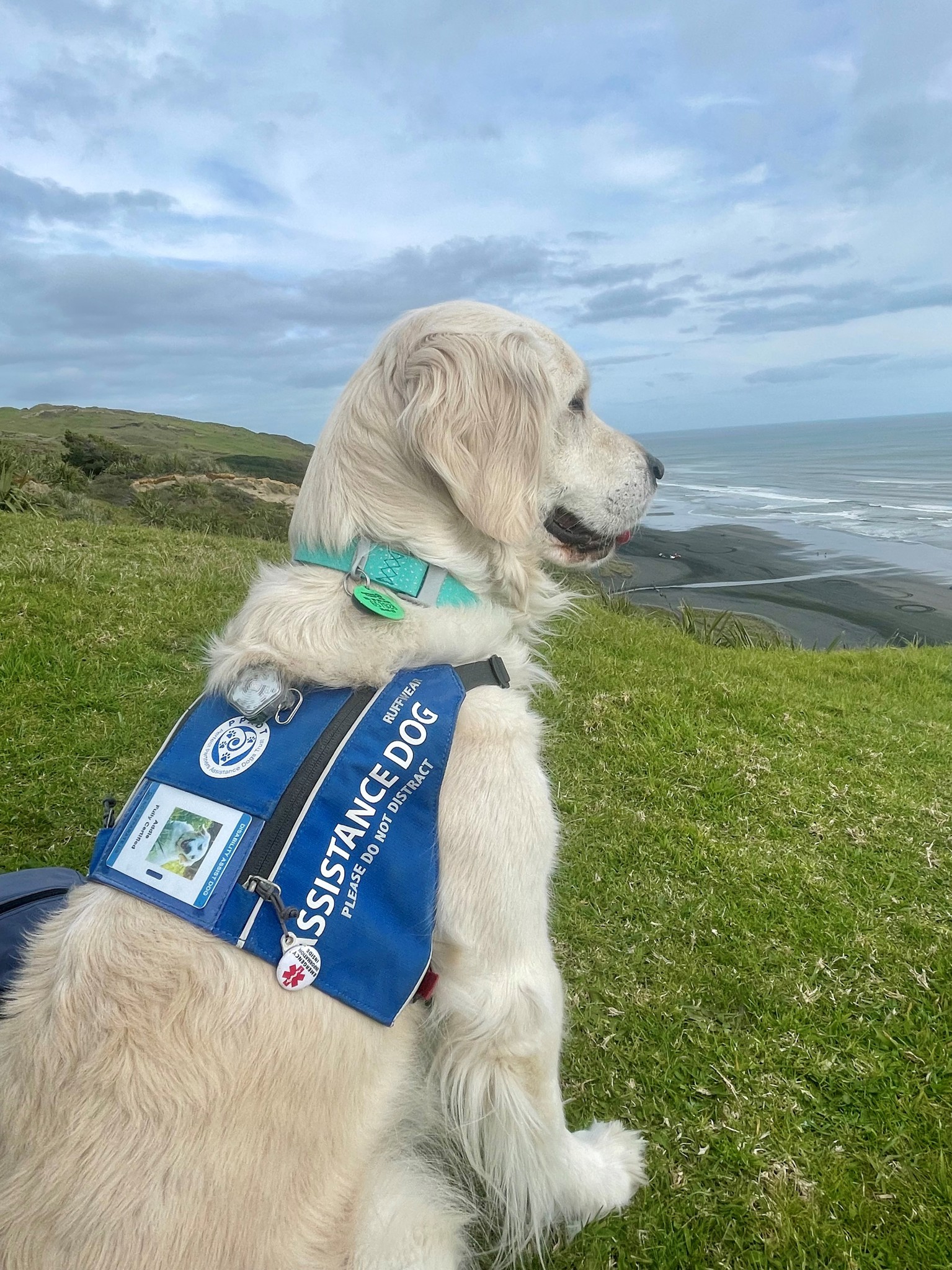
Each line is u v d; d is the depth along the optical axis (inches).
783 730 219.6
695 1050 102.7
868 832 163.3
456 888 64.1
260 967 53.0
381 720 61.8
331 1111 54.2
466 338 75.7
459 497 71.6
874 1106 96.3
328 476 74.7
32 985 54.7
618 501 93.7
